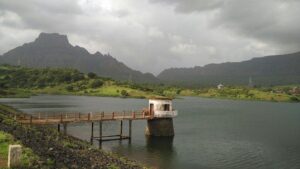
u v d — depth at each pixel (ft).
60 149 129.18
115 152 199.11
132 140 243.81
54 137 163.63
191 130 325.83
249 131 334.85
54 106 540.93
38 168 88.28
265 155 216.33
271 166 187.93
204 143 251.19
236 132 323.98
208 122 410.72
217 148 234.17
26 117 216.54
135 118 245.04
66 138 177.37
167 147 225.76
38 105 548.72
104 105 605.31
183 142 248.73
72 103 635.25
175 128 338.13
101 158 138.72
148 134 261.03
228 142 262.47
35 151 108.06
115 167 123.85
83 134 263.29
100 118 229.04
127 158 178.70
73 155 124.57
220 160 197.26
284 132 331.98
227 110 638.12
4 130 132.16
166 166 175.01
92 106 572.92
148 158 190.19
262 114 565.12
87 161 120.67
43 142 134.00
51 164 96.89
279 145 255.09
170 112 261.03
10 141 110.11
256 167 184.44
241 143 260.01
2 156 94.12
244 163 192.34
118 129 303.68
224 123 406.21
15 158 84.12
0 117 171.01
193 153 212.02
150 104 261.65
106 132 282.15
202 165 182.91
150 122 260.42
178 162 186.09
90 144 199.72
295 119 481.05
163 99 257.34
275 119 478.18
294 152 228.02
